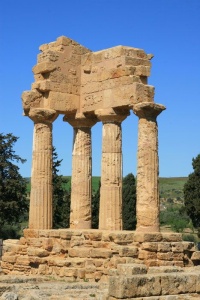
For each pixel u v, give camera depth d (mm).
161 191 153000
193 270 23859
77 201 39031
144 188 33938
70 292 24062
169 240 32469
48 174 37375
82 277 31109
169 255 31531
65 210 68562
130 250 31047
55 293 23875
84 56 38938
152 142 34281
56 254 34188
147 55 36844
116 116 36344
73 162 39594
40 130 37406
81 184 39156
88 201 39250
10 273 35562
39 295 23359
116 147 36531
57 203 68812
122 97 35406
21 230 81625
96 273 30969
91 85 38125
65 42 38469
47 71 37531
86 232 33500
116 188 36312
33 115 37125
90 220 39156
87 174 39375
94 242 32938
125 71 35344
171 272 22109
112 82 36312
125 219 69500
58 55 37938
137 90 34438
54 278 31109
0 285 25656
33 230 36000
